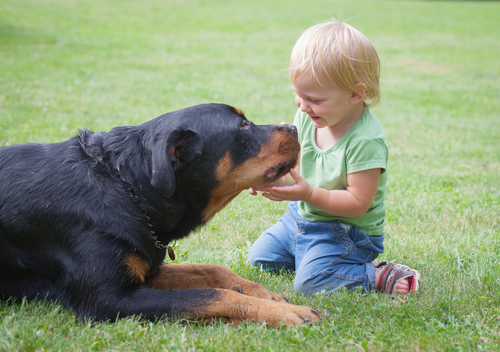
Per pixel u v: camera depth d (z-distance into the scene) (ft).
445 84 41.70
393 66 49.67
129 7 84.94
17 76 35.53
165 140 8.64
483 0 132.67
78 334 7.99
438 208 15.35
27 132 21.77
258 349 7.57
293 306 8.78
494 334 8.07
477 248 12.30
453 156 22.63
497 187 17.94
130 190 9.00
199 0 100.01
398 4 112.57
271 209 15.30
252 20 78.74
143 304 8.46
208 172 9.27
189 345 7.69
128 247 8.68
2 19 61.82
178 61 47.06
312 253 10.77
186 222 9.71
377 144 10.07
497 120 30.50
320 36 9.79
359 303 9.46
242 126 9.62
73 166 9.09
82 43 52.26
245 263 11.99
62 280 8.92
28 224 8.85
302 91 10.00
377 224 11.02
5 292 9.29
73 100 29.99
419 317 8.64
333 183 10.57
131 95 32.60
